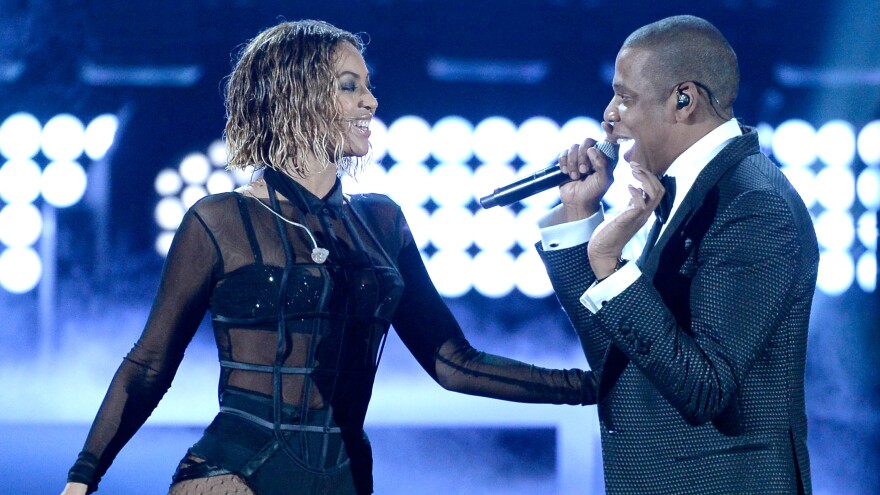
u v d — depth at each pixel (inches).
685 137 283.3
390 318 303.7
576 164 296.0
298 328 283.7
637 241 316.2
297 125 291.9
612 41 1031.0
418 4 1019.3
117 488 749.9
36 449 850.8
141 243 1101.7
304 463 281.1
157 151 1086.4
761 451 266.2
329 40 297.7
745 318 257.6
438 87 1055.0
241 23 1023.0
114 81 1064.2
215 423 284.2
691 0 1007.6
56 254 1099.3
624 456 278.5
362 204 313.9
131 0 1015.6
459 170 1064.8
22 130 1071.0
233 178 1090.1
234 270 284.2
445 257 1069.8
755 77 1030.4
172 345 288.5
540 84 1055.0
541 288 1072.2
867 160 1033.5
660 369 255.0
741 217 263.3
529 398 315.9
